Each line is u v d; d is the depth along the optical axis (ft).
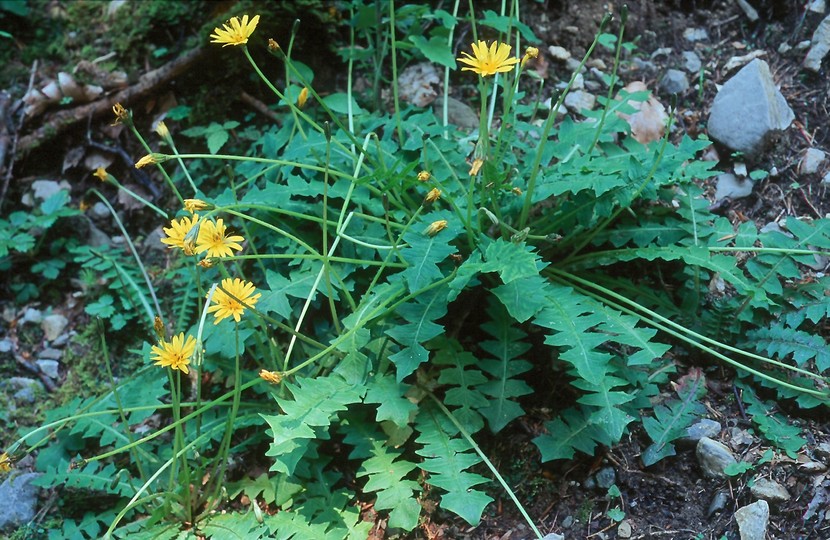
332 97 2.39
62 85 2.63
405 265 2.04
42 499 2.14
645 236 2.15
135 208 2.57
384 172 2.05
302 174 2.32
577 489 1.98
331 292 2.00
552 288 2.06
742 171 2.38
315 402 1.87
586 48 2.66
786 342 2.03
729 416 2.02
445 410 2.00
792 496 1.88
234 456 2.13
